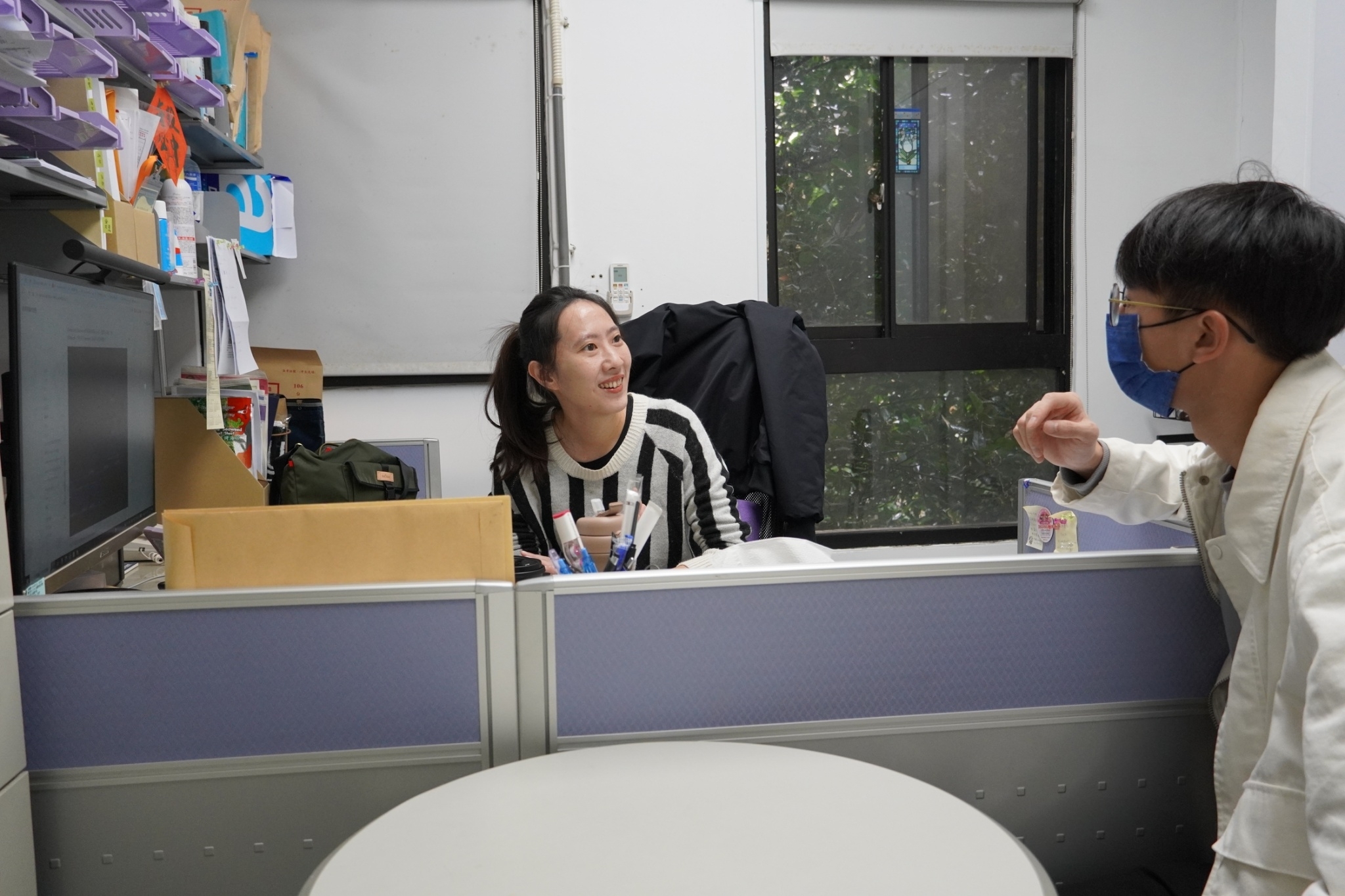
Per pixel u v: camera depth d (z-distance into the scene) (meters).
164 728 0.93
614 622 0.96
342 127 2.95
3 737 0.86
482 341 3.05
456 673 0.95
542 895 0.69
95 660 0.92
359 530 0.95
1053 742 1.04
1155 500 1.12
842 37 3.10
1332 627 0.66
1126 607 1.04
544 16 2.98
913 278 3.33
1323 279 0.82
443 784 0.90
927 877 0.70
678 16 3.03
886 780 0.87
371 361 3.03
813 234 3.26
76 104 1.35
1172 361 0.89
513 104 3.00
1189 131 3.31
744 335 2.39
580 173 3.04
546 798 0.83
